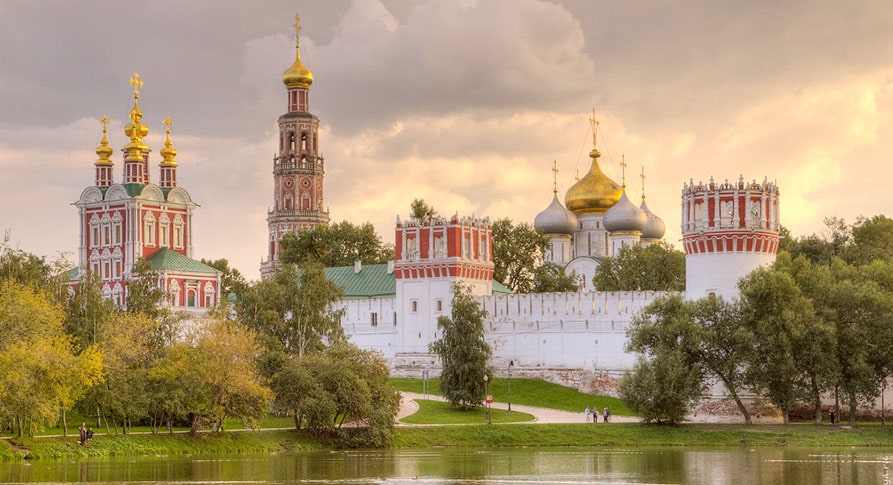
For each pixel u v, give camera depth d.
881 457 124.44
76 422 142.25
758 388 146.38
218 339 132.50
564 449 136.00
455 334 162.75
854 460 121.19
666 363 143.62
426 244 199.00
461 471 112.38
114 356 131.12
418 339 198.25
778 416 153.38
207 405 131.00
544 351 185.75
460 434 142.38
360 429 139.25
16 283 137.88
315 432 138.75
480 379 161.38
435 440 140.62
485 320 192.25
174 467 114.12
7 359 116.25
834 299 148.38
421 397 173.25
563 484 103.25
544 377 183.75
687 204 164.25
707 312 148.88
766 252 161.12
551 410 165.00
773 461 120.56
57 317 130.75
